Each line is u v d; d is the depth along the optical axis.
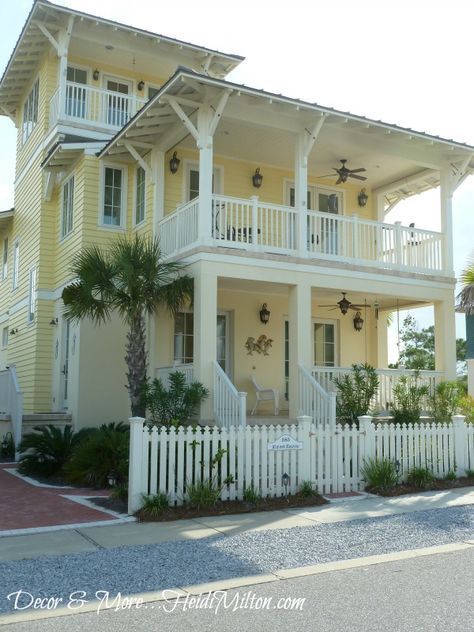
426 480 11.27
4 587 5.91
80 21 18.34
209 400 12.49
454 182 16.33
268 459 10.25
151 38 19.42
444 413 14.09
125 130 14.58
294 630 4.94
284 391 17.02
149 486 9.30
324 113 13.66
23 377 20.05
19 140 23.25
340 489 10.92
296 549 7.35
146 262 12.58
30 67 21.06
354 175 16.25
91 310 12.80
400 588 5.98
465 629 4.95
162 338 14.80
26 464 13.06
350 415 13.11
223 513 9.27
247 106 13.55
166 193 15.74
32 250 20.20
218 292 16.39
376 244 15.73
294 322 13.91
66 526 8.41
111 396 15.48
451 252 16.19
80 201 16.88
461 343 39.47
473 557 7.15
